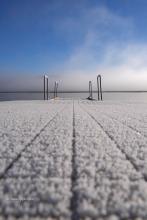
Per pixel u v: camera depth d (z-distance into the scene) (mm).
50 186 2828
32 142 5223
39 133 6402
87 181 2965
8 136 5953
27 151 4441
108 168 3445
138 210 2297
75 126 7715
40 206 2393
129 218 2191
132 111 14328
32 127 7477
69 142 5207
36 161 3805
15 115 11547
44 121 9062
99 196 2568
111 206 2375
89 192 2652
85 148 4637
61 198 2537
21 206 2400
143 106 19953
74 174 3238
